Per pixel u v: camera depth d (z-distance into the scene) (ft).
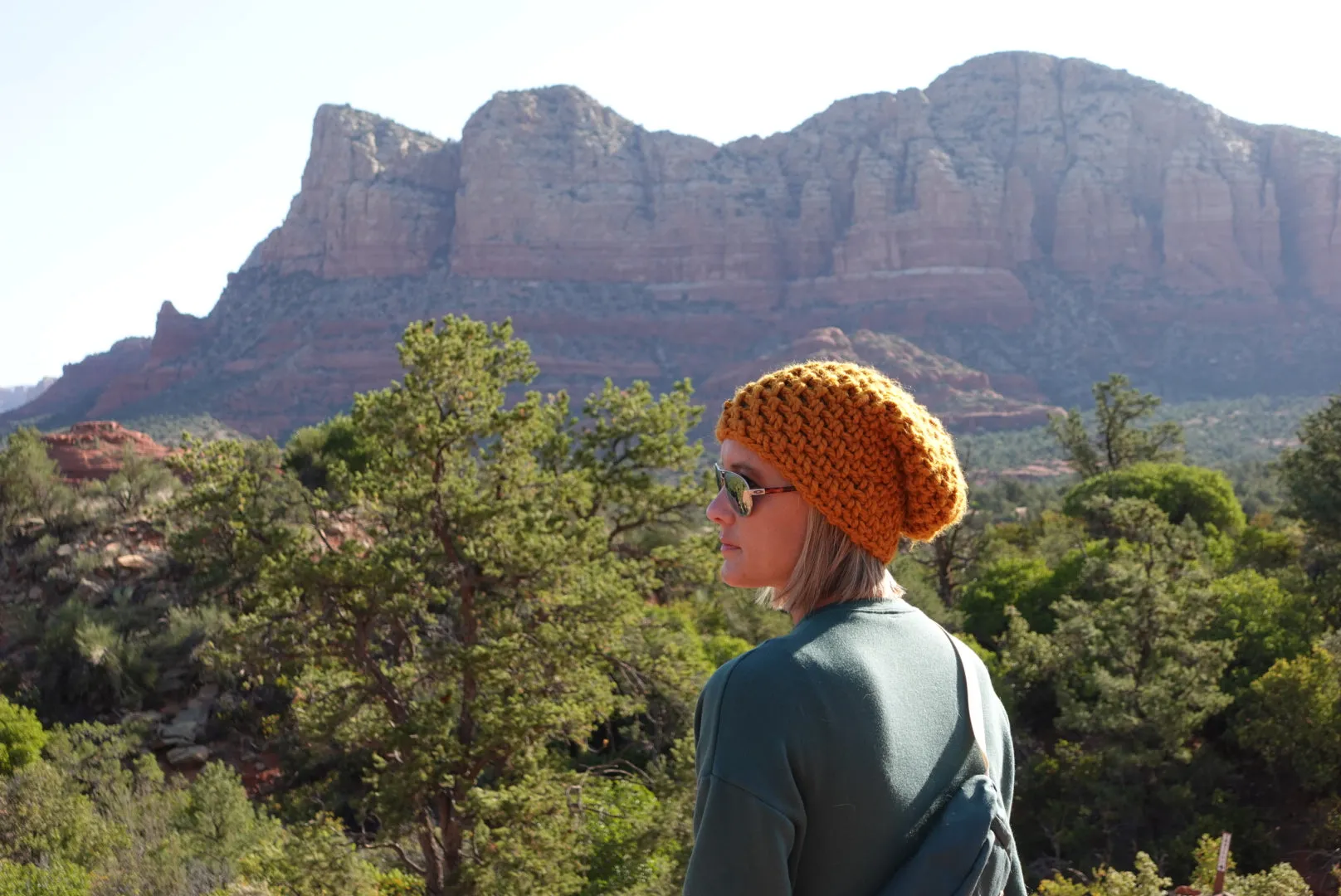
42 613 104.47
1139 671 74.49
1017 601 106.93
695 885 4.17
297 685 50.11
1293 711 66.59
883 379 5.10
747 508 4.92
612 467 76.13
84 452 175.01
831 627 4.59
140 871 50.65
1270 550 118.01
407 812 43.34
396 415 51.49
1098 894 34.32
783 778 4.14
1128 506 108.06
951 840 4.30
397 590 46.21
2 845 51.93
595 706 48.73
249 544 54.49
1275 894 29.76
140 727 83.97
